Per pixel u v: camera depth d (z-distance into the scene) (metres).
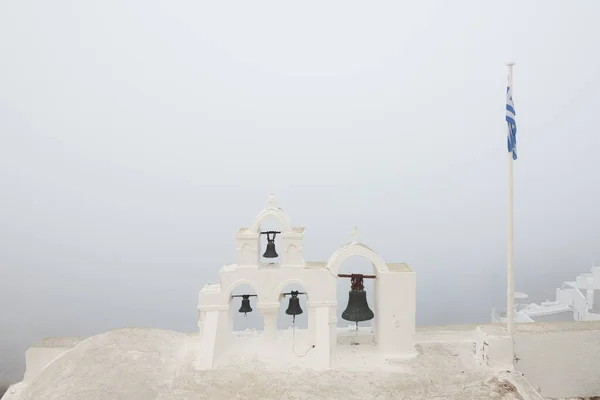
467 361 12.84
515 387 11.11
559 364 12.78
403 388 11.23
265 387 11.22
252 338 13.98
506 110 12.52
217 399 10.74
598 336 12.83
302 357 12.66
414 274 12.98
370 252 13.13
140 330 14.57
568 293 24.88
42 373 12.71
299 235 13.07
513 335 12.66
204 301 13.22
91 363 12.16
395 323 13.05
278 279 13.12
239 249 13.16
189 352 13.30
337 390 11.11
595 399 12.71
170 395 10.94
